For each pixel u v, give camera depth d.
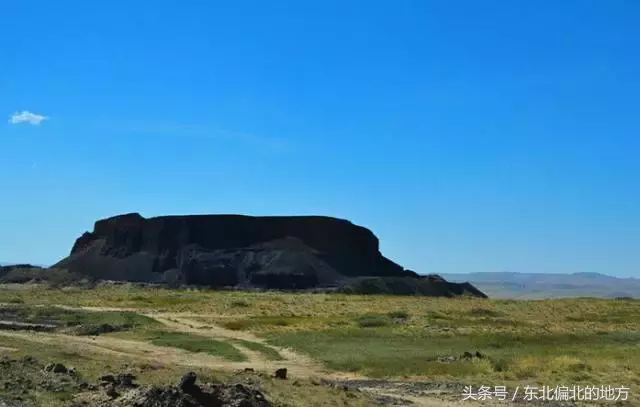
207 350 37.91
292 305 85.62
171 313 69.38
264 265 166.50
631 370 30.19
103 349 35.59
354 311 74.94
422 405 22.38
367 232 192.75
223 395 17.17
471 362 32.91
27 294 105.38
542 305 85.62
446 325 57.22
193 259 165.62
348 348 38.56
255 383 22.27
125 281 163.88
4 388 16.84
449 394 24.94
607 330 53.97
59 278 160.25
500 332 50.72
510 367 31.34
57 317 58.97
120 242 183.88
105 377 19.20
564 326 57.59
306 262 168.25
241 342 42.59
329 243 184.25
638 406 23.47
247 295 112.31
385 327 54.31
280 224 186.00
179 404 15.52
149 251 179.25
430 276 182.62
